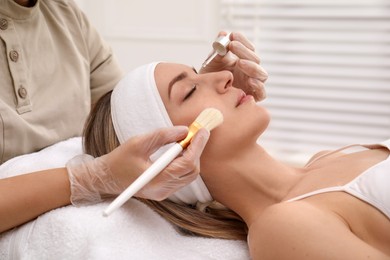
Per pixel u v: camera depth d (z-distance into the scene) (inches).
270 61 90.0
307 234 36.7
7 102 50.9
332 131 88.1
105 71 65.6
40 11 56.5
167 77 47.0
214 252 43.6
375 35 85.0
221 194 46.9
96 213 40.9
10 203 40.3
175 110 45.8
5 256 41.6
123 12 92.7
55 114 54.9
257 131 45.1
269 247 38.1
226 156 45.2
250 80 53.1
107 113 49.0
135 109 46.3
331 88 87.7
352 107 87.0
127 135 46.5
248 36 90.3
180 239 44.7
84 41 61.4
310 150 89.7
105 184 40.8
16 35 51.9
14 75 51.1
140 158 39.1
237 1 89.3
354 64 86.1
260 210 45.7
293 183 46.1
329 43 87.2
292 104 89.4
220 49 51.6
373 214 39.9
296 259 36.3
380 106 85.8
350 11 85.5
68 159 48.9
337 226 37.2
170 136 38.6
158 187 38.4
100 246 39.0
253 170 45.7
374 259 34.5
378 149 48.2
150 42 92.8
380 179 40.8
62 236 39.5
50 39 56.5
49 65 55.7
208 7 89.3
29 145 52.3
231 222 48.0
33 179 41.5
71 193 41.1
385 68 85.2
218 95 46.1
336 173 44.6
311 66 88.4
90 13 94.0
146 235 41.9
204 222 46.9
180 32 91.0
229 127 44.6
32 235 40.9
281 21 88.7
